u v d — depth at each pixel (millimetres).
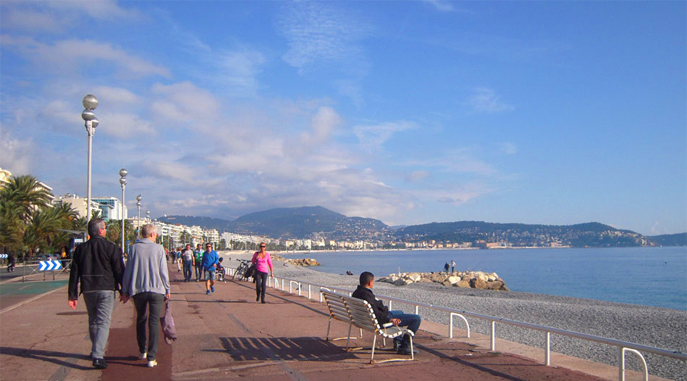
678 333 17000
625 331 17453
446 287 45500
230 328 10148
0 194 52562
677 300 41531
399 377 6410
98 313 6848
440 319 18359
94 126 16438
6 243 49312
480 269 102438
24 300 15094
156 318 6879
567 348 12945
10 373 6469
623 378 5984
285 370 6730
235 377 6375
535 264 122750
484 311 22625
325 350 8047
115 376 6383
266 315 12117
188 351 7887
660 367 10656
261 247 14961
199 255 25188
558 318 20516
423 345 8469
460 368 6887
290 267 96312
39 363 7004
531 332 15602
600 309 23750
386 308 7531
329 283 40875
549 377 6434
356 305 7578
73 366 6852
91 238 6918
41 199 56000
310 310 13141
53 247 58438
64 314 11898
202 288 20875
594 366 7141
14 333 9344
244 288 21047
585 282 62344
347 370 6758
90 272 6770
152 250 6922
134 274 6832
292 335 9383
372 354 7160
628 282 61750
